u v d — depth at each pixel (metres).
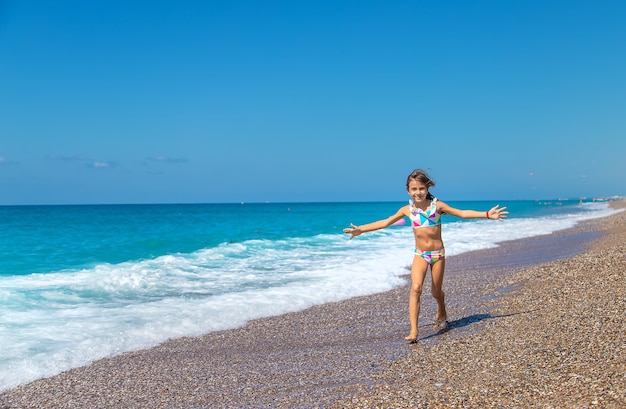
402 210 6.65
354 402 4.39
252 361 5.98
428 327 7.04
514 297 8.37
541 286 9.01
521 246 17.97
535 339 5.64
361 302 9.20
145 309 8.63
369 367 5.40
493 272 11.77
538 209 73.06
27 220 39.25
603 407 3.61
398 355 5.75
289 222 39.84
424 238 6.48
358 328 7.32
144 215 55.25
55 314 8.25
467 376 4.73
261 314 8.42
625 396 3.73
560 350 5.09
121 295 9.93
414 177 6.36
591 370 4.39
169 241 21.39
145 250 18.45
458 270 12.72
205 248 19.23
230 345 6.72
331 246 19.16
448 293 9.51
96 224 33.41
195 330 7.46
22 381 5.50
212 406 4.63
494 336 6.05
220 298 9.52
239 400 4.73
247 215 56.44
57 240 20.95
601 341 5.17
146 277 11.80
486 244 19.00
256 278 11.85
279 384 5.10
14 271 12.92
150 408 4.67
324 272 12.66
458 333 6.45
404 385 4.70
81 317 8.07
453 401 4.13
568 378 4.29
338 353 6.09
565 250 15.52
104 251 17.70
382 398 4.41
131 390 5.16
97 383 5.40
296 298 9.48
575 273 9.64
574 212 55.38
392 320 7.68
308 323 7.77
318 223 38.44
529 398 3.99
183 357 6.24
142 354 6.40
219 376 5.48
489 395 4.16
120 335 7.07
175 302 9.22
